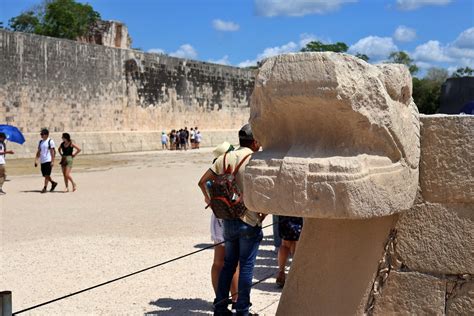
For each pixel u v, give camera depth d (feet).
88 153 123.13
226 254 19.84
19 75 111.65
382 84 12.50
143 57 139.85
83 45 124.77
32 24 195.31
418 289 14.19
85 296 23.17
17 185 65.98
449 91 83.15
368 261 13.65
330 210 11.59
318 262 13.93
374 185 11.95
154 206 48.91
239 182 19.35
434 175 14.06
